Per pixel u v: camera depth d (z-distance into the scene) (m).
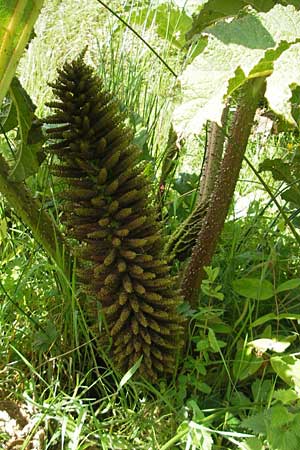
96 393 1.23
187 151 2.30
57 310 1.34
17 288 1.27
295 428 0.96
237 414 1.13
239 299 1.36
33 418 1.12
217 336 1.31
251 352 1.18
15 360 1.27
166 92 1.97
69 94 1.08
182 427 1.05
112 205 1.10
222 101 0.88
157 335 1.13
